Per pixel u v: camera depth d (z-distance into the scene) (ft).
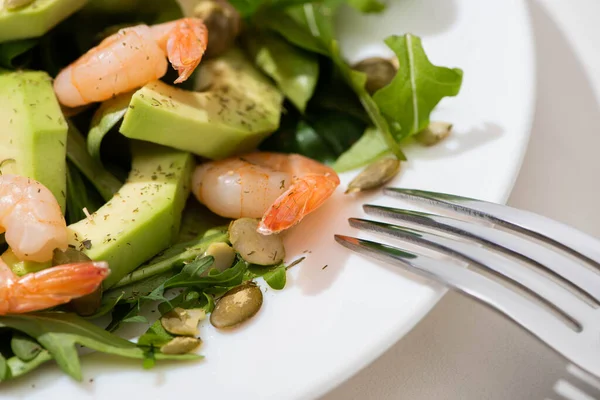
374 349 0.82
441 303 0.91
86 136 1.01
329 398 0.86
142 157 0.98
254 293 0.86
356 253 0.88
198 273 0.89
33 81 0.97
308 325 0.84
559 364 0.88
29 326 0.83
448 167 0.94
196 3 1.07
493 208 0.88
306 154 1.05
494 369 0.88
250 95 1.04
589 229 0.97
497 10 1.02
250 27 1.10
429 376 0.87
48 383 0.81
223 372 0.82
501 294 0.83
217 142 0.99
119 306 0.89
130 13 1.07
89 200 1.00
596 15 1.13
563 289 0.84
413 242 0.87
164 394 0.81
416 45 0.98
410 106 0.98
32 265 0.87
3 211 0.86
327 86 1.07
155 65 0.96
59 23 1.03
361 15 1.10
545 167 1.01
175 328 0.85
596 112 1.06
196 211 1.00
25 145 0.93
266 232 0.87
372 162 0.98
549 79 1.08
